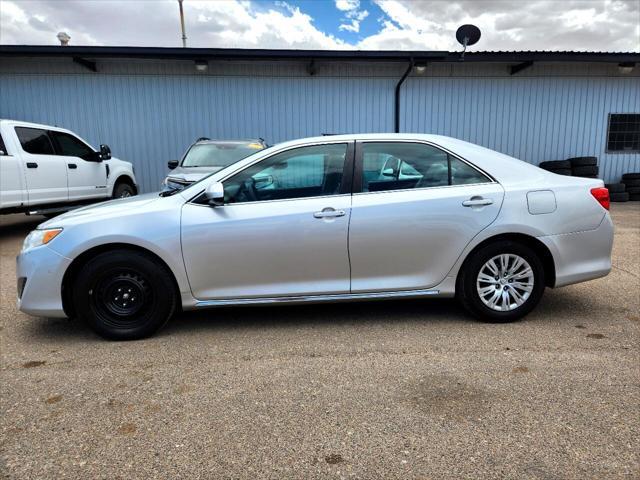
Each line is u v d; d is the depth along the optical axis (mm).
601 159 12852
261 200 3600
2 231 8914
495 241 3721
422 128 12266
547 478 2035
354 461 2168
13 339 3658
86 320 3533
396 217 3592
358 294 3691
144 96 11578
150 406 2650
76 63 11297
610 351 3281
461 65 12094
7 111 11398
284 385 2863
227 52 10602
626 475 2041
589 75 12414
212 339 3592
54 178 7855
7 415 2570
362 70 11906
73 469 2133
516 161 3898
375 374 2988
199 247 3498
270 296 3627
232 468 2131
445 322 3877
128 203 3773
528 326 3770
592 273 3848
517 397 2684
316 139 3707
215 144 8461
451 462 2148
